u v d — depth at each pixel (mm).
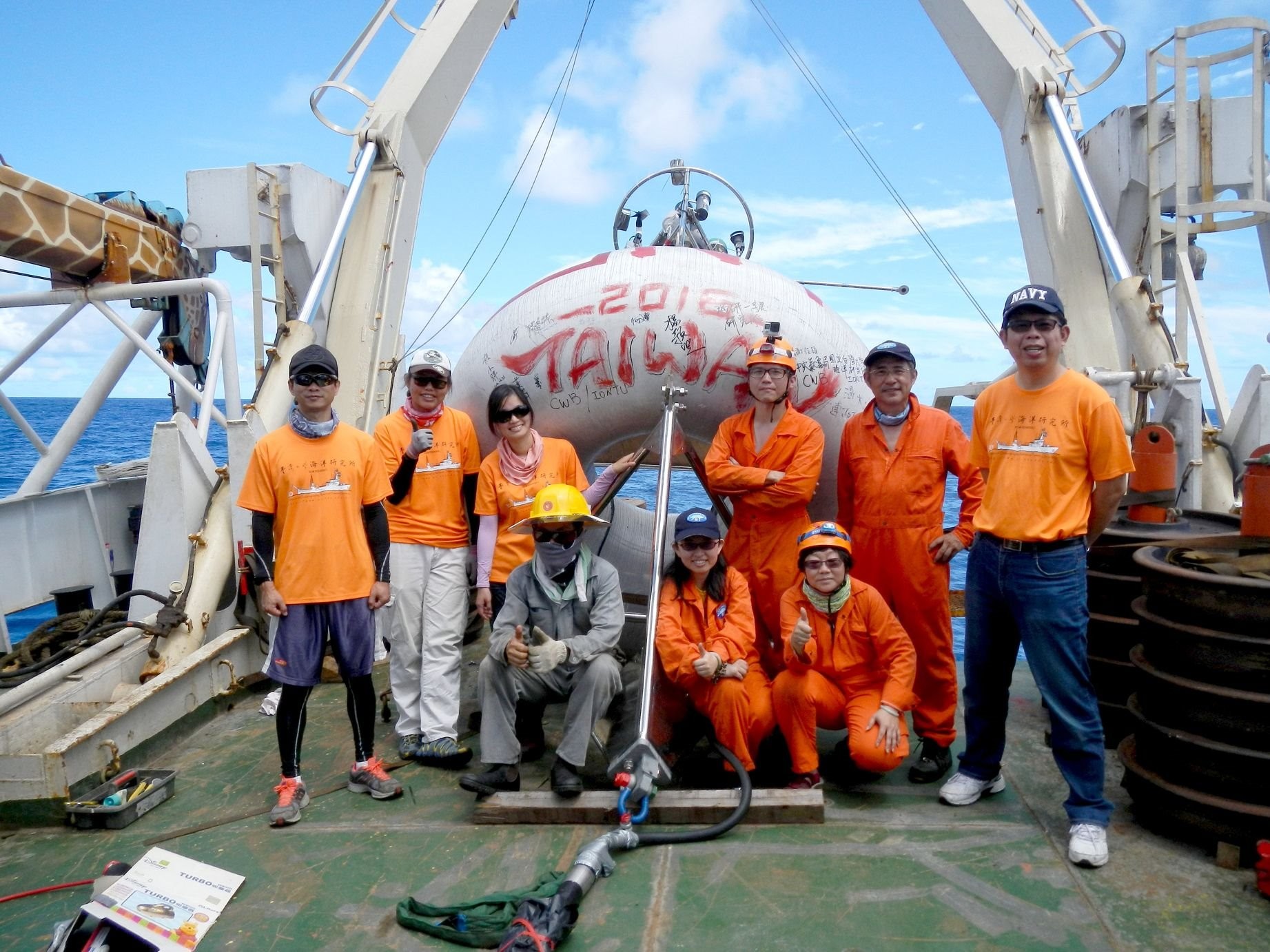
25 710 4180
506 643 3523
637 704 4645
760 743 3912
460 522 4324
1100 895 2850
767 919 2764
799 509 4016
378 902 2943
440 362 4148
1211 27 6102
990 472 3258
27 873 3242
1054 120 6117
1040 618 3094
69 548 7195
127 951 2713
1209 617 3031
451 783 3938
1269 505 3395
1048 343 3051
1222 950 2551
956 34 6992
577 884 2801
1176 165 6414
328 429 3590
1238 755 2943
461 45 7207
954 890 2902
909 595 3777
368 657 3727
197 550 5203
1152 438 4148
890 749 3477
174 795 3887
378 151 6688
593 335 4379
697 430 4637
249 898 2982
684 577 3844
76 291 6391
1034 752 4090
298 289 7883
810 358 4406
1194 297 6379
